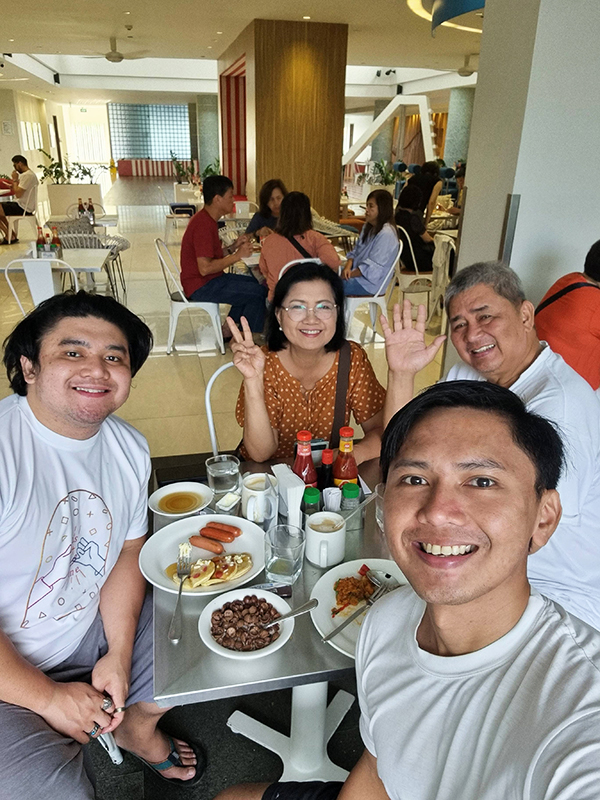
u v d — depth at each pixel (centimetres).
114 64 1528
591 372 213
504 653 70
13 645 115
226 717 174
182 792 153
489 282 153
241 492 150
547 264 287
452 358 339
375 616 88
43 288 455
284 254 423
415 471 72
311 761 155
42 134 1934
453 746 68
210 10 673
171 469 174
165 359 452
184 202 1216
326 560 130
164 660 107
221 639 109
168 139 2514
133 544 144
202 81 1644
